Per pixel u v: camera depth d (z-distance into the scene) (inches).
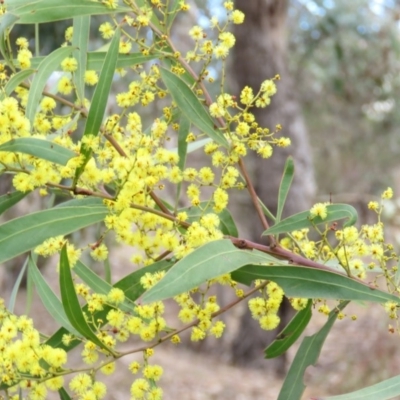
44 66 20.5
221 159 20.5
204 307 19.9
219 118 21.1
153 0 21.1
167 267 19.8
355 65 137.9
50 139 20.0
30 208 81.6
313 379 94.9
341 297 18.4
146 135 20.8
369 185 155.9
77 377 18.3
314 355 20.4
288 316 87.1
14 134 18.8
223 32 20.8
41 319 120.3
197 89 21.8
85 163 18.3
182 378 106.1
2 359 17.7
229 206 116.9
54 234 18.3
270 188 96.7
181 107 20.3
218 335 19.4
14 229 18.1
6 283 105.7
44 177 18.6
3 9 20.6
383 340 90.3
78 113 20.7
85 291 19.7
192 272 17.0
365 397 18.5
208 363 116.6
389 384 18.9
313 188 97.7
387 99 143.6
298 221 19.9
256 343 113.8
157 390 18.8
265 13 94.0
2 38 20.2
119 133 20.7
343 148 158.2
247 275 18.8
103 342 18.7
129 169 18.7
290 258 19.6
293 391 20.3
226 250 17.7
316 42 135.3
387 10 133.3
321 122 154.0
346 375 90.6
